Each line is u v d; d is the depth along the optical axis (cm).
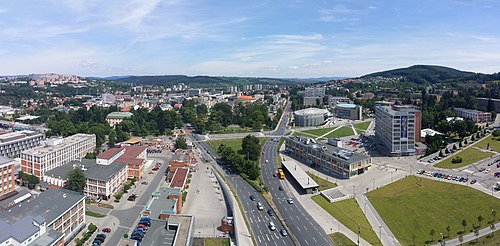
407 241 16112
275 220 18338
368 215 18962
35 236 13075
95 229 16662
